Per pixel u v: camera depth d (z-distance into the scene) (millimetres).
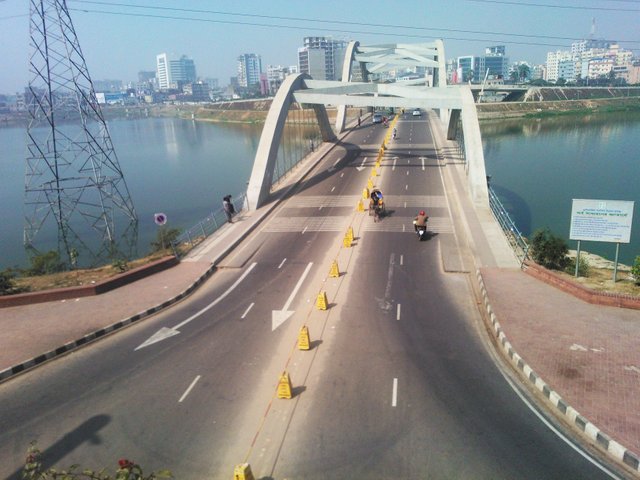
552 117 157250
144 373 16844
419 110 116125
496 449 12328
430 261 26797
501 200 51750
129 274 25719
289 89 47062
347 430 13266
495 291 21703
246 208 38500
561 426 13133
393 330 19078
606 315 18891
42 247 47969
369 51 98500
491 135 115812
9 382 16750
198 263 28125
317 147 63812
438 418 13617
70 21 49625
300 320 20328
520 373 15758
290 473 11859
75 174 90875
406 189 42281
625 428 12523
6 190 78062
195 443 13102
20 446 13406
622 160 74625
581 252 35469
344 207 38438
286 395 14742
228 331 19734
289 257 28656
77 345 19062
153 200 66625
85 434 13750
